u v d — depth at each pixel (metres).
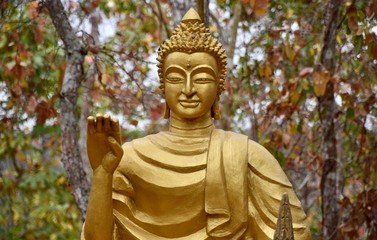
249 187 6.71
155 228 6.64
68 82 10.62
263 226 6.64
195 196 6.63
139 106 14.45
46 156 15.62
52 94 13.44
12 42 11.40
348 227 11.08
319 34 11.77
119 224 6.64
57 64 12.66
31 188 14.12
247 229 6.66
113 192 6.70
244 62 12.45
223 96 12.09
